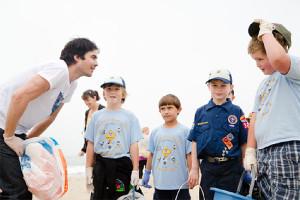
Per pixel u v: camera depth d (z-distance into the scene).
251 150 2.71
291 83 2.44
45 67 2.65
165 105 4.11
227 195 2.45
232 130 3.38
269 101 2.51
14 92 2.49
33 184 2.60
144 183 4.33
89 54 2.91
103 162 3.66
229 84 3.54
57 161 2.70
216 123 3.41
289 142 2.34
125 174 3.70
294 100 2.40
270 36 2.44
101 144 3.77
